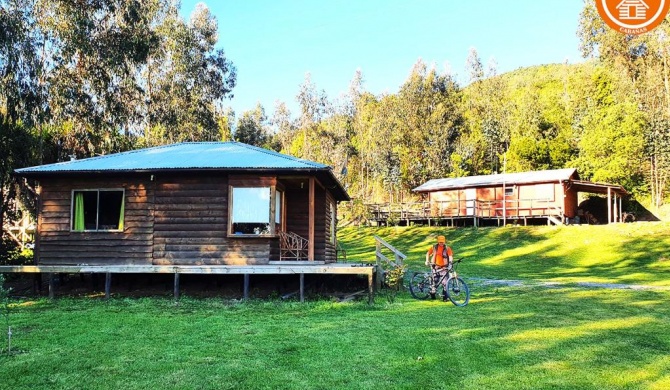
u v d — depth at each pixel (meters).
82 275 14.04
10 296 12.16
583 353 6.62
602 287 14.08
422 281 12.22
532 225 32.19
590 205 37.81
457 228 32.34
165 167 12.54
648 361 6.26
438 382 5.46
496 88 62.62
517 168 43.16
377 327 8.31
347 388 5.26
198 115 34.75
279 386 5.32
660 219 34.53
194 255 12.79
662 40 40.19
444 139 51.25
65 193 13.18
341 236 35.44
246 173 12.84
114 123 24.33
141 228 12.94
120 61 22.58
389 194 54.03
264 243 12.70
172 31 32.59
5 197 19.91
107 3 22.00
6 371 5.80
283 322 8.78
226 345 7.05
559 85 61.09
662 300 11.40
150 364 6.09
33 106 19.16
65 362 6.18
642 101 40.06
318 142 62.03
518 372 5.81
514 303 11.00
